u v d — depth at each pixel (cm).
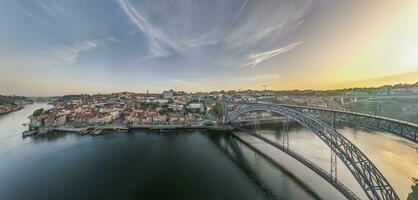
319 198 5134
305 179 6150
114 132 14725
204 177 6931
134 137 13162
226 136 12912
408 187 5625
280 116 17900
